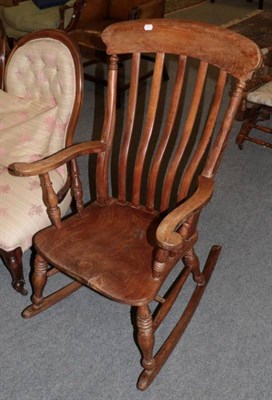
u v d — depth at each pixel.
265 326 1.65
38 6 3.46
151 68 3.66
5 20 3.47
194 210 1.19
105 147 1.51
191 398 1.42
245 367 1.51
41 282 1.58
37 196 1.61
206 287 1.79
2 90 1.85
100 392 1.44
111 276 1.27
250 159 2.64
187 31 1.30
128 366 1.52
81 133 2.81
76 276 1.29
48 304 1.68
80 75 1.60
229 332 1.63
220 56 1.26
